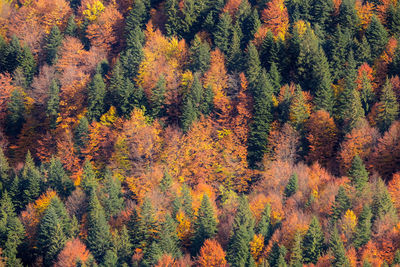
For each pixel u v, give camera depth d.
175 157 184.88
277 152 181.88
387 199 154.88
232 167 181.38
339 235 145.88
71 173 187.62
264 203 160.25
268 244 147.38
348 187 160.50
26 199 171.62
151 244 149.62
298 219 151.00
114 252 150.25
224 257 145.12
